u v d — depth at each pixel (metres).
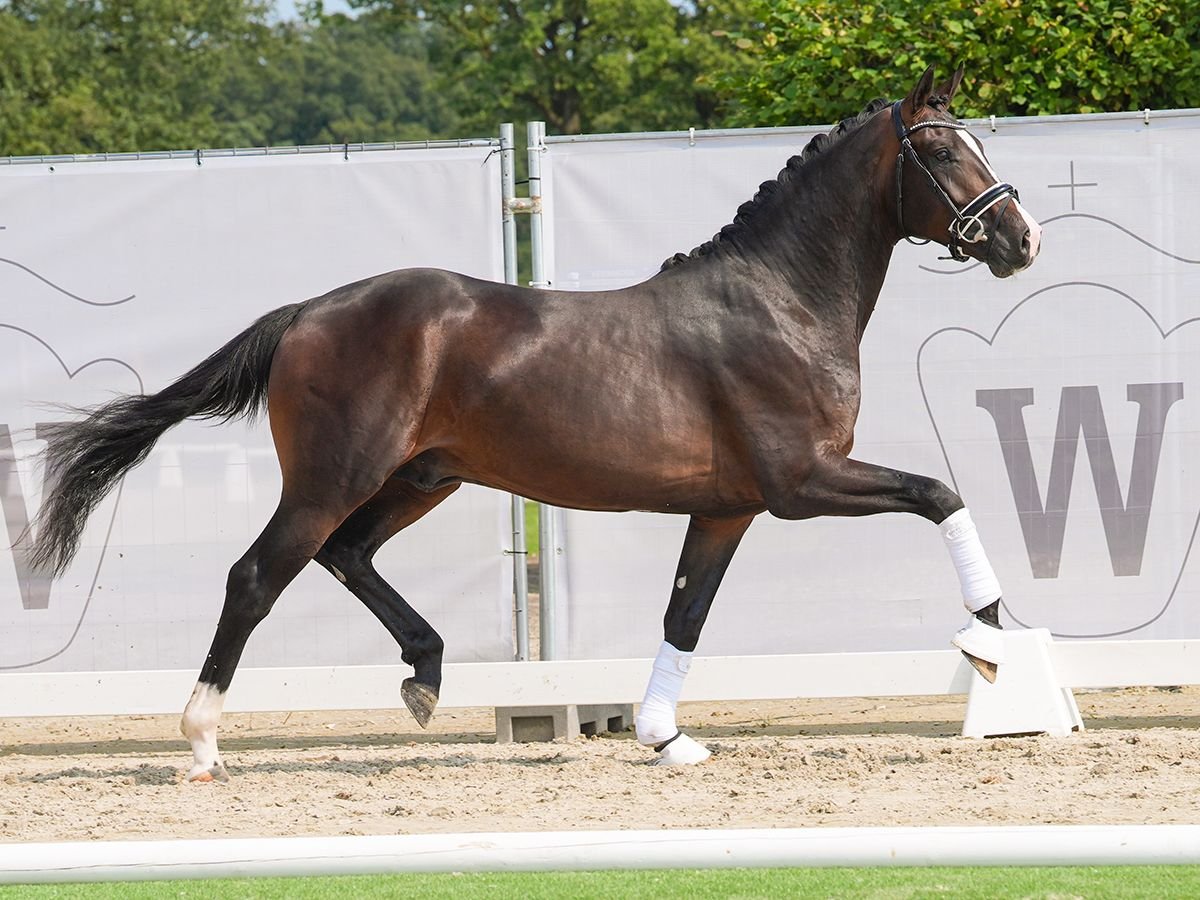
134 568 11.60
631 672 10.93
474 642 11.59
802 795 8.81
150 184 11.58
